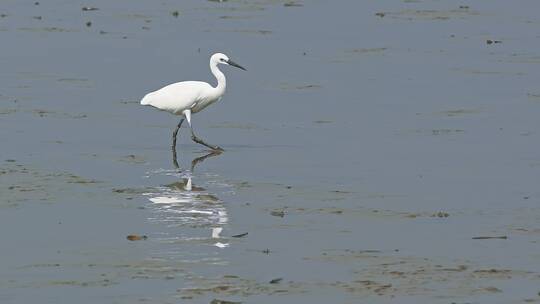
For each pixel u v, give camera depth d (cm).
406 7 4572
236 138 2475
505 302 1406
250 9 4469
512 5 4641
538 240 1691
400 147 2372
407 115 2700
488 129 2550
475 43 3791
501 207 1892
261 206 1886
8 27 3903
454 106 2808
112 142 2400
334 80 3134
